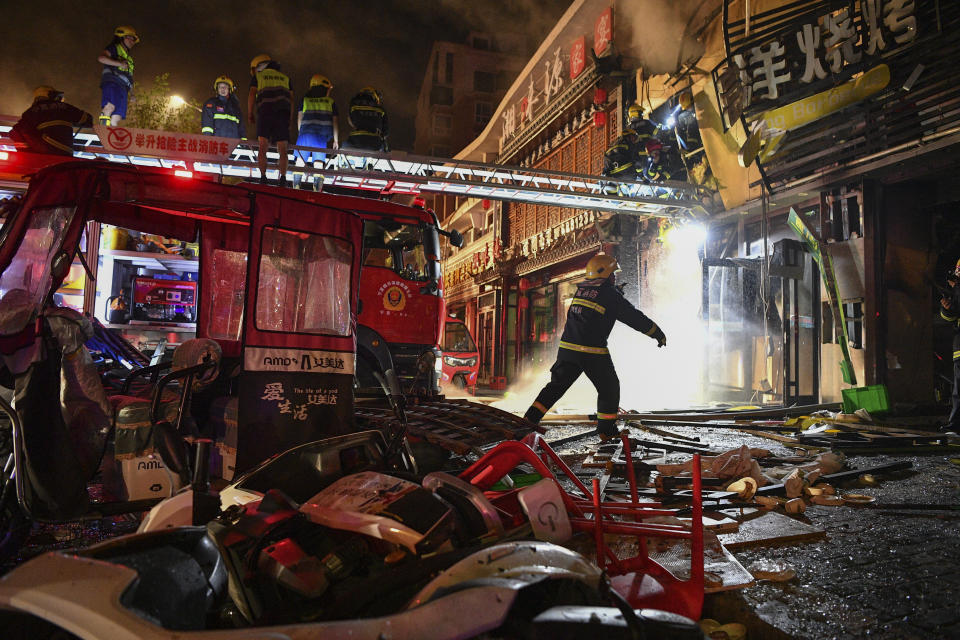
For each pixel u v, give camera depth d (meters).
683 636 1.44
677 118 13.70
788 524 3.57
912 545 3.26
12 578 1.44
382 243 7.29
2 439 3.30
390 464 2.95
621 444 6.30
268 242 3.82
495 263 25.55
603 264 6.34
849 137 9.56
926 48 8.30
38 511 3.05
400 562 1.89
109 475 3.87
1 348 3.01
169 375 3.00
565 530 2.32
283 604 1.76
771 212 11.75
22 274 3.32
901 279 9.65
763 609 2.43
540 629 1.41
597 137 18.75
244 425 3.61
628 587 2.22
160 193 3.93
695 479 2.36
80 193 3.59
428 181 11.34
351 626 1.38
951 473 5.14
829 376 10.49
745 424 8.24
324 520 2.00
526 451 2.48
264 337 3.73
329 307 4.01
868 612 2.40
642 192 12.98
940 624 2.30
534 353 23.81
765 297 10.82
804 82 9.87
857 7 9.06
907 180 9.38
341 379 3.98
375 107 11.12
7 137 9.44
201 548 1.85
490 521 2.10
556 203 12.91
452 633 1.40
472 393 16.88
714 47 13.05
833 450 6.00
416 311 7.40
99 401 3.39
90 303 7.85
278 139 10.05
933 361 9.66
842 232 10.20
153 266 8.93
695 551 2.31
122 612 1.34
